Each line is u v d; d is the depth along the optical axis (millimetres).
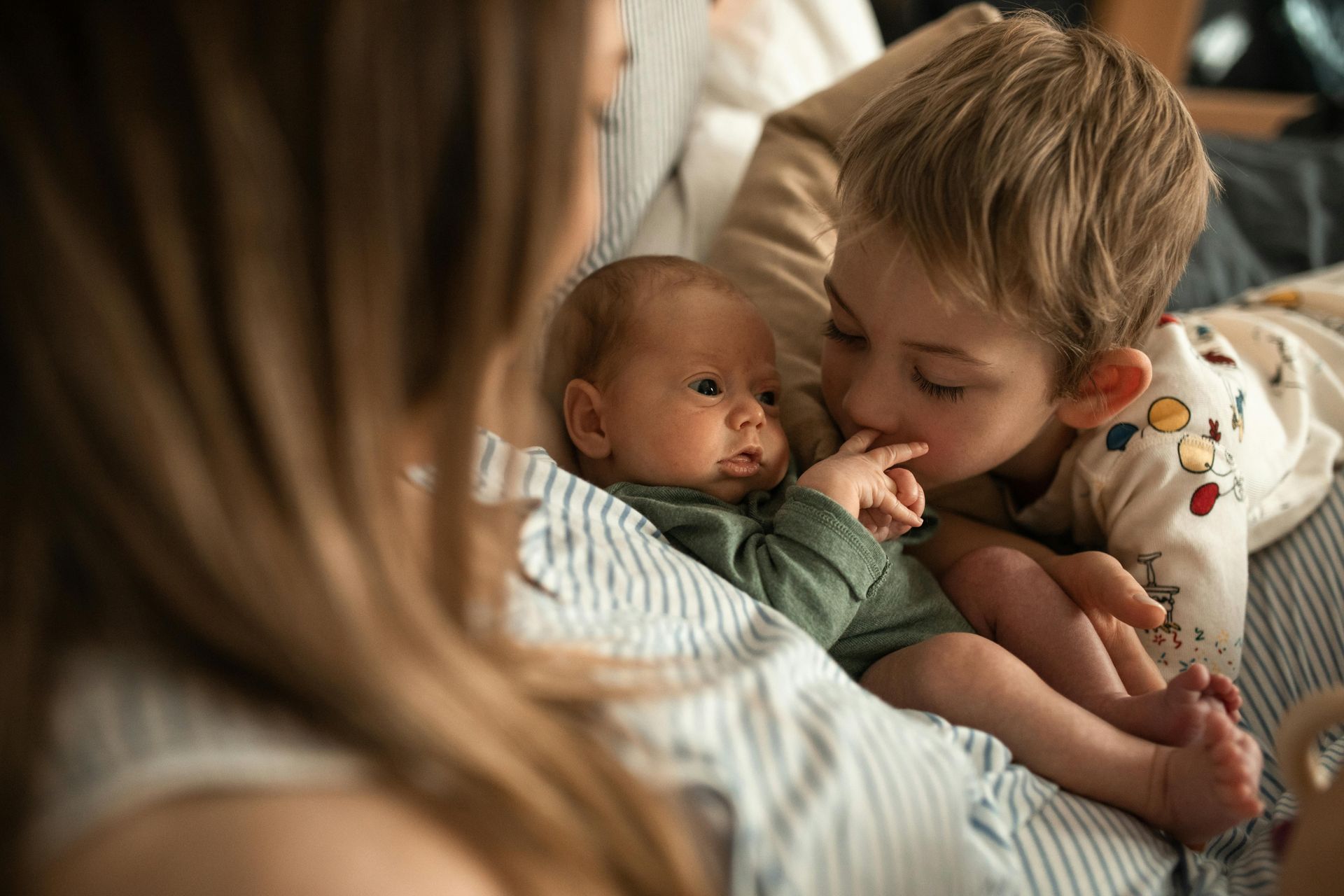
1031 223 741
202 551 339
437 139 353
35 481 337
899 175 789
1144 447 895
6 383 326
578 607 592
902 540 927
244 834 321
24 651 344
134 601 357
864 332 847
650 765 455
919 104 813
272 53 328
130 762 331
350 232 348
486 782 377
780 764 507
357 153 341
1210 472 882
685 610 647
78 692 355
